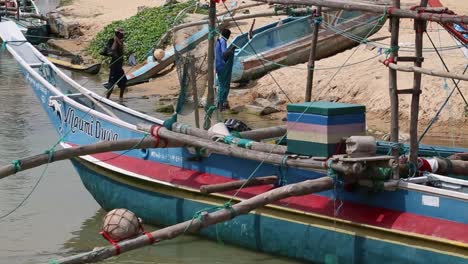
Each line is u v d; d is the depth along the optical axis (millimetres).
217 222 9156
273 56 21250
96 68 26031
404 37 21156
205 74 12688
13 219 12008
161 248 10773
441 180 9430
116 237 10047
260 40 21328
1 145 16422
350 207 9555
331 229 9664
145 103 21000
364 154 9094
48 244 10953
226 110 19484
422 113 17281
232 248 10742
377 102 18188
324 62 20938
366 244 9359
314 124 9438
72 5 41531
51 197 13102
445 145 15680
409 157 9672
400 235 9078
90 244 10930
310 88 12008
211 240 10969
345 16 20781
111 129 11805
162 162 11438
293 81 20156
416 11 9094
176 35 13078
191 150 11023
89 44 31922
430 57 18719
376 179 9211
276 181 10156
